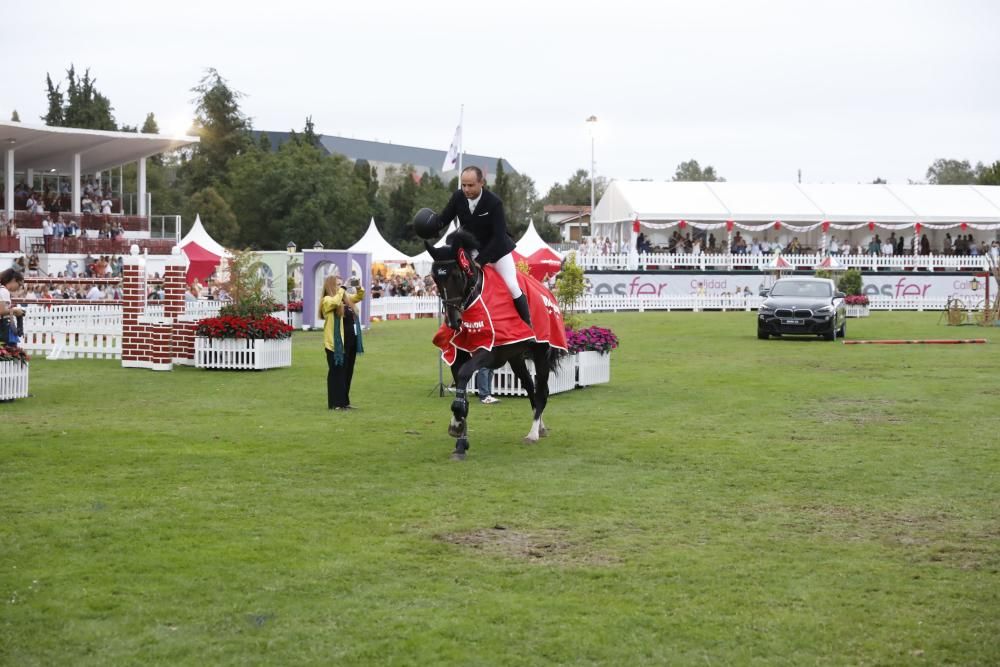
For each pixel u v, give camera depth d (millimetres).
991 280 54781
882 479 10500
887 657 5746
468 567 7375
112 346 25781
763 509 9203
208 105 93250
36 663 5598
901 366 22578
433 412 15438
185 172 97625
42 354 24938
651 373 21219
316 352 26625
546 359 12633
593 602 6617
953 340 29703
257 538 8086
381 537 8164
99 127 84562
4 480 10180
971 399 16891
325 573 7188
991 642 5945
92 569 7230
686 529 8477
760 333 31156
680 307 54062
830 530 8469
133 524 8469
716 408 15898
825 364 23141
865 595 6777
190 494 9625
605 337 19156
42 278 37281
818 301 31094
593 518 8820
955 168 133500
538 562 7520
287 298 40188
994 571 7324
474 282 11391
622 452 12016
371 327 37125
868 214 58750
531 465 11211
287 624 6207
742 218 57844
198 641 5922
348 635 6027
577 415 15125
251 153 84062
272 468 10938
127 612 6387
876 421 14523
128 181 85812
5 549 7703
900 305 55125
